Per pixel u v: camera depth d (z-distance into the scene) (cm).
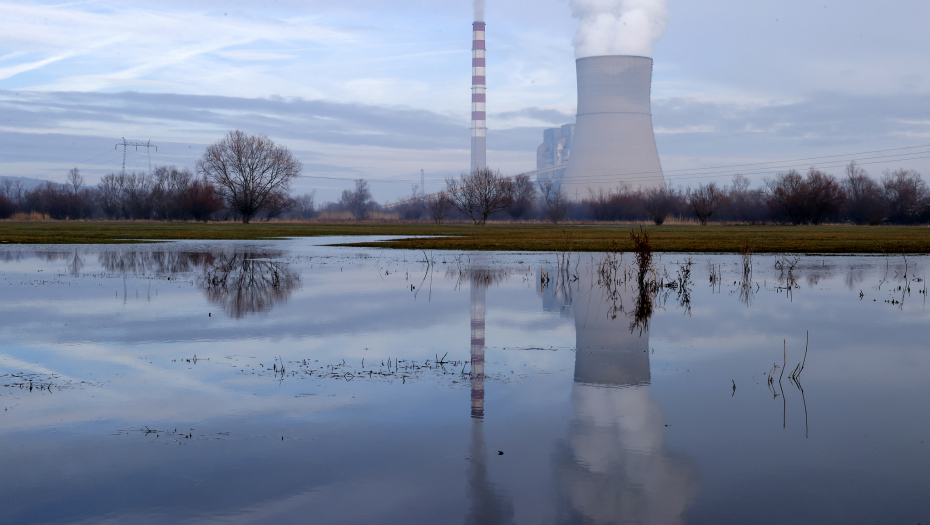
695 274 2558
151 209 13150
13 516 568
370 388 944
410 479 646
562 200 13862
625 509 585
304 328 1391
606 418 821
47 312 1570
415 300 1805
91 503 593
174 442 734
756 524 561
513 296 1894
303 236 5872
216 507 588
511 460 693
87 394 909
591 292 1992
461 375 1020
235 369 1046
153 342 1242
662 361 1122
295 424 794
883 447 732
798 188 10138
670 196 12900
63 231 6444
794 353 1185
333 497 608
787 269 2781
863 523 563
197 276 2370
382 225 10100
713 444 739
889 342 1290
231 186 9806
